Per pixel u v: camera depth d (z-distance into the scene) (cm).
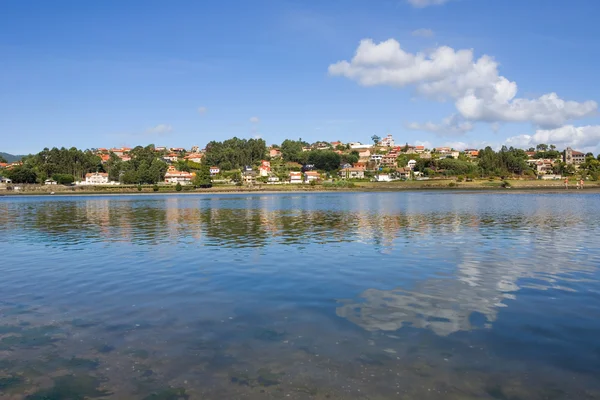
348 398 966
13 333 1375
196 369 1108
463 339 1286
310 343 1266
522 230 3844
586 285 1892
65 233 4044
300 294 1789
